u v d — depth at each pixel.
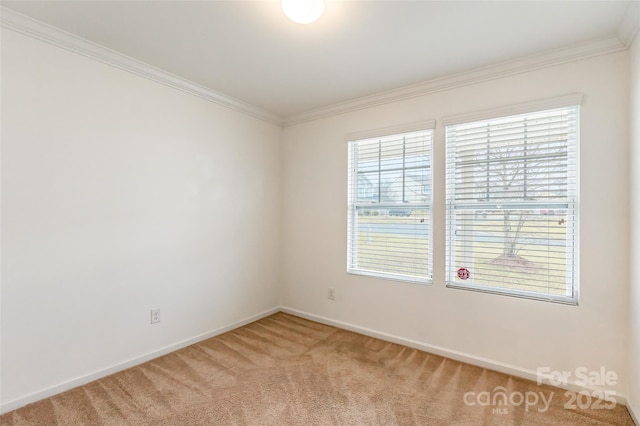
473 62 2.31
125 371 2.30
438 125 2.63
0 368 1.80
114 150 2.27
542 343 2.20
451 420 1.78
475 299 2.46
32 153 1.90
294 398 1.99
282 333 3.06
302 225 3.55
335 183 3.28
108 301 2.24
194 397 1.99
